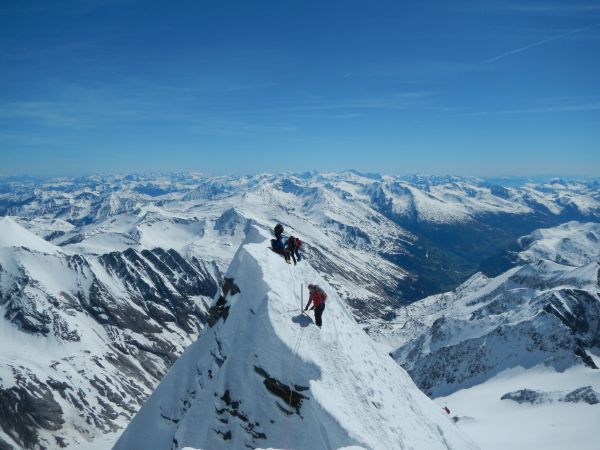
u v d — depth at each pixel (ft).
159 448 113.70
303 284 117.39
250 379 86.38
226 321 110.52
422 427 106.11
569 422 317.42
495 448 278.26
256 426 82.84
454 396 491.72
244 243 129.70
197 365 117.29
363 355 110.01
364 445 72.13
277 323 89.76
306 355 85.05
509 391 459.73
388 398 100.27
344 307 132.57
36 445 573.33
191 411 91.15
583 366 477.77
